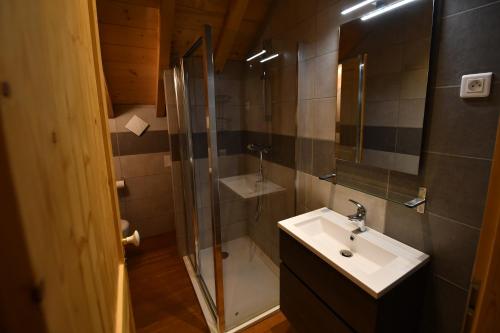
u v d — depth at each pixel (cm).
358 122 141
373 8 126
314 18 164
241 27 211
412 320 118
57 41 33
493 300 40
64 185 30
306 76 178
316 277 132
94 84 63
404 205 113
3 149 17
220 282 171
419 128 112
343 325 118
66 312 27
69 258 29
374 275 106
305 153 190
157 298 209
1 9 18
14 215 18
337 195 165
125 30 177
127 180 290
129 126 281
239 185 240
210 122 154
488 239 42
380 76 126
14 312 18
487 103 91
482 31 90
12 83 19
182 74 204
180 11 179
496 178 41
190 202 237
